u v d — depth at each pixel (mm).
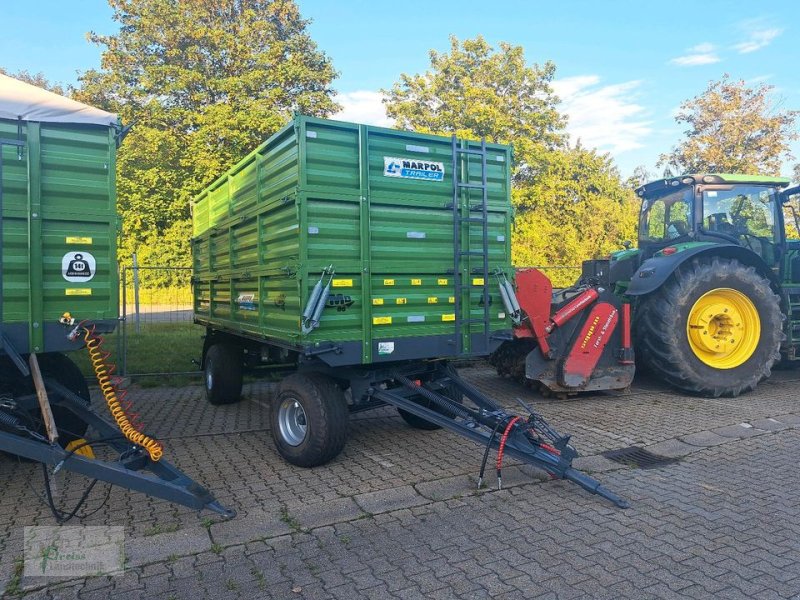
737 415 6297
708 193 7984
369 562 3256
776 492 4207
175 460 4973
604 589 2955
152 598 2906
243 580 3072
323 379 4766
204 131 20656
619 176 33969
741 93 22516
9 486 4363
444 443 5469
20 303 3869
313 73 22953
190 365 9242
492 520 3791
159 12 22359
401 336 4770
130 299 10914
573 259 24547
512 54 25016
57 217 3959
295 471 4695
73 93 22031
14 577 3084
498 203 5297
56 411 4551
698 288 7012
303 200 4355
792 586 2963
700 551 3338
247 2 24141
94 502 4066
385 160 4723
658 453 5133
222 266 6727
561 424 6008
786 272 8492
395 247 4781
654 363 7230
